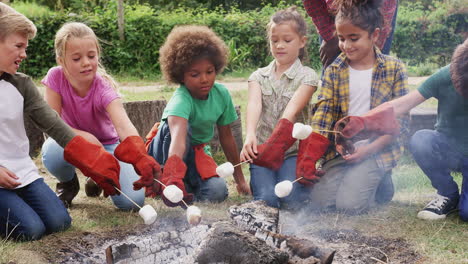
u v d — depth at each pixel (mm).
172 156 2924
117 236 2951
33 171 3062
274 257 2145
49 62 12414
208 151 3762
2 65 2791
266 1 20312
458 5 12969
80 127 3490
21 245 2754
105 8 14516
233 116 3684
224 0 20250
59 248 2758
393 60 3404
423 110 4715
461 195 3178
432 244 2760
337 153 3539
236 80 11727
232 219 2635
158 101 5086
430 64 12500
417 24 13141
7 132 2928
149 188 2818
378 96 3385
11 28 2738
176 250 2449
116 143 3656
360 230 3000
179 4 18297
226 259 2162
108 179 2719
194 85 3230
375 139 3447
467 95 3016
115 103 3268
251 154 3254
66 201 3520
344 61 3445
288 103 3500
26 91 2955
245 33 14039
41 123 2924
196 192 3656
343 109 3445
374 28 3234
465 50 3014
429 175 3279
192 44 3143
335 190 3428
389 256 2637
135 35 12789
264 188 3393
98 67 3525
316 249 2293
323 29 3895
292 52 3561
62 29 3205
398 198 3607
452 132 3203
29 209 2875
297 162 3129
